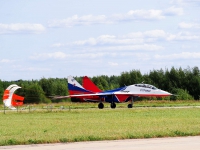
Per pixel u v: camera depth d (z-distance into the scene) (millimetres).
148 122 52906
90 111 81062
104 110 84625
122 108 96375
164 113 73000
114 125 49344
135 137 36375
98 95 101000
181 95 156250
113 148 29812
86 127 47344
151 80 175750
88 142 33750
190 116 64688
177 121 53781
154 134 37438
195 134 38375
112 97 101188
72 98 109688
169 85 172125
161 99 155750
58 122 55469
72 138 35094
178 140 34094
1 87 167375
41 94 158750
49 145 32281
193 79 170125
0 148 30953
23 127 48781
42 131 43500
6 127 48812
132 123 51812
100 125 49625
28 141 33938
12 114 75250
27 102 155500
